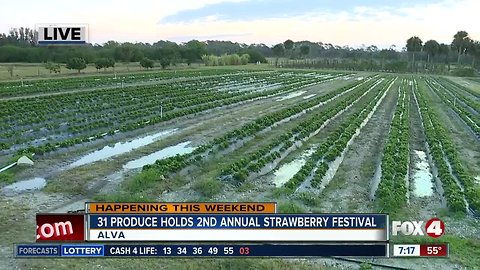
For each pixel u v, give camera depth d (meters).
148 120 38.97
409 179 25.86
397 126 39.59
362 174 26.33
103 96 55.03
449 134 39.56
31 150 27.97
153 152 30.19
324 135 37.00
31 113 41.94
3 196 20.89
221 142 31.55
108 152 30.16
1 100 49.28
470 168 28.64
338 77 105.75
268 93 62.88
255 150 31.03
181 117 42.06
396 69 143.25
